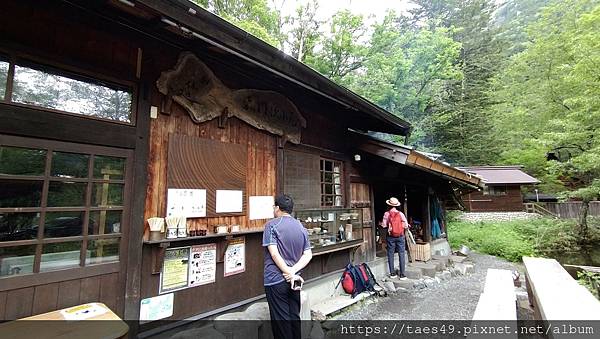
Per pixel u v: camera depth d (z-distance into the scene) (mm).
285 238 2873
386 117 5691
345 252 5797
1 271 2004
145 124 2848
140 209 2730
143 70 2883
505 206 20234
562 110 14703
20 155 2131
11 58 2141
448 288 6180
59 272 2213
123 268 2574
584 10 15961
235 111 3764
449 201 11547
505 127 20359
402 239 6453
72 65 2406
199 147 3338
